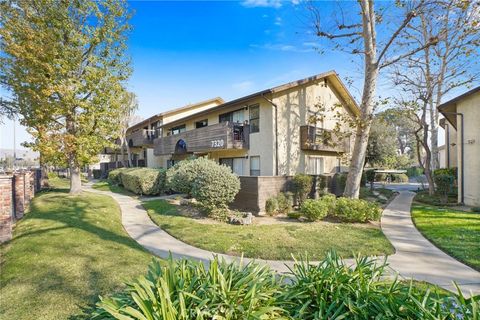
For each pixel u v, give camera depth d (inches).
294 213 367.9
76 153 503.5
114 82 506.6
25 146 476.7
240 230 293.1
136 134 996.6
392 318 79.7
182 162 479.8
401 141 1577.3
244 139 548.1
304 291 95.0
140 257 200.1
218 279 89.4
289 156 528.1
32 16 438.3
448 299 87.1
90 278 157.5
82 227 277.7
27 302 130.5
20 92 474.9
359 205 333.4
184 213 390.3
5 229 235.5
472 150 429.1
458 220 324.2
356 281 97.3
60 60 445.1
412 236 271.4
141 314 70.2
